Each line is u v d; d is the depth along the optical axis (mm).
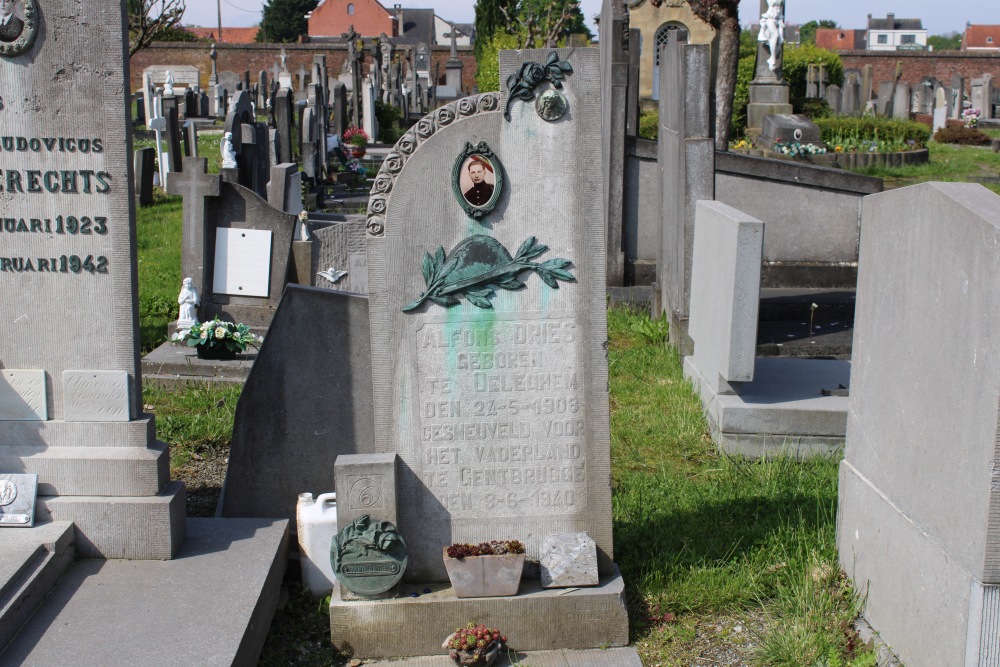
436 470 4852
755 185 12211
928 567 4164
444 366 4789
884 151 23703
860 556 4949
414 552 4895
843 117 28734
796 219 12273
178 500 4922
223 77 41188
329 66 48250
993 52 49844
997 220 3695
